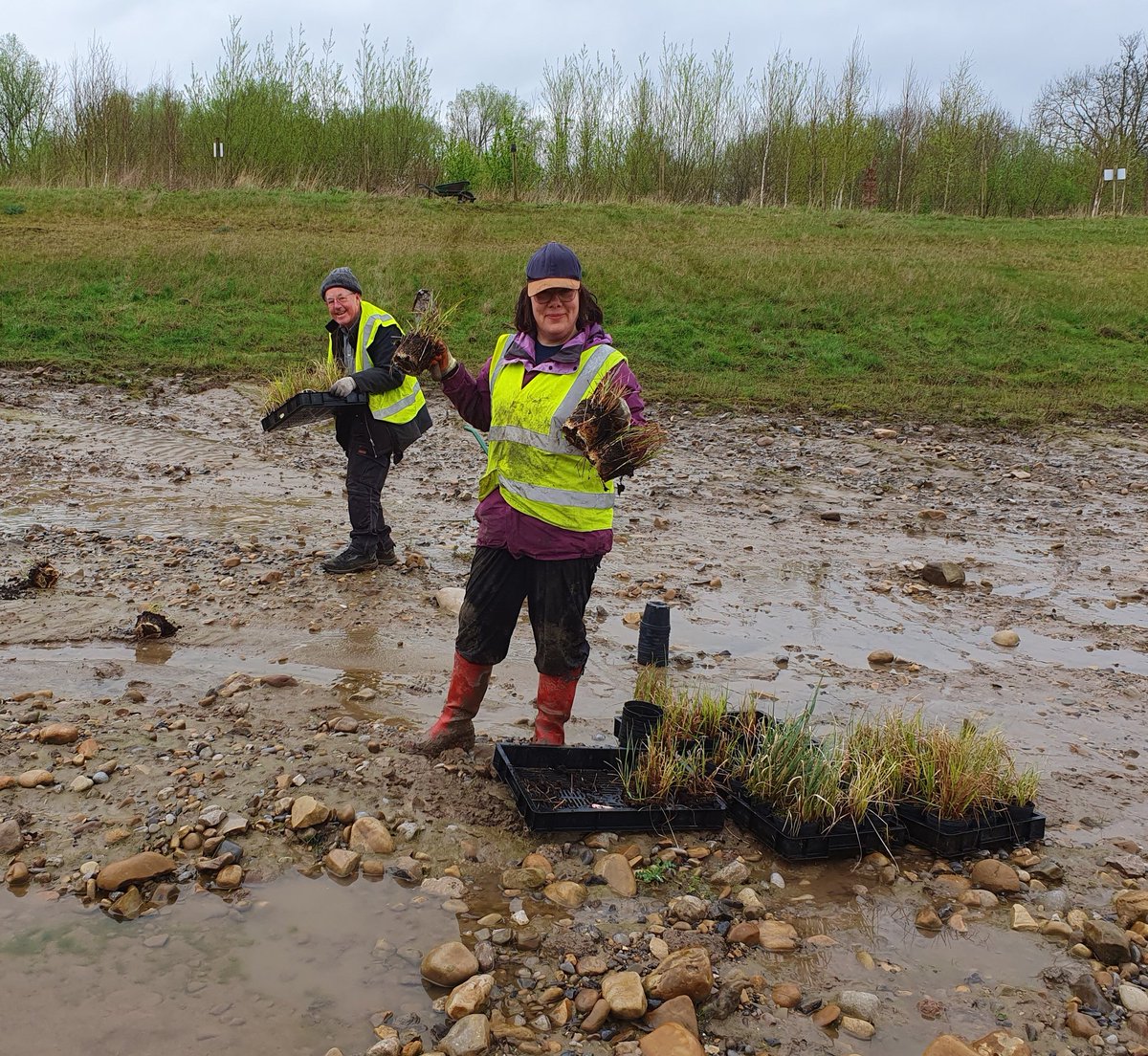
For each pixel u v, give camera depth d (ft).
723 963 10.11
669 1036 8.81
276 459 34.96
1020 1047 8.91
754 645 19.97
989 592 24.04
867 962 10.25
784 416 45.62
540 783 13.19
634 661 18.66
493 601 13.44
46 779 12.57
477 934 10.27
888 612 22.36
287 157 123.24
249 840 11.68
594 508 12.87
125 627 18.60
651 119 133.28
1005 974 10.21
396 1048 8.59
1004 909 11.44
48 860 11.09
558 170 132.36
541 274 12.18
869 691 17.84
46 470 31.71
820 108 142.92
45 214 81.41
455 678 13.93
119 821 11.87
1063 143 167.94
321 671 17.12
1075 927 11.03
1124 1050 9.16
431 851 11.73
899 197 151.74
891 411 46.34
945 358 57.31
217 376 47.75
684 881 11.59
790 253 78.28
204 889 10.83
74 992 9.15
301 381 23.63
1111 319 64.23
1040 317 64.13
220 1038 8.69
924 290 67.10
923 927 10.96
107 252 66.90
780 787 12.74
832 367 54.85
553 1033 9.08
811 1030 9.25
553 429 12.52
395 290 62.90
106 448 35.19
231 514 27.68
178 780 12.82
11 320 53.67
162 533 25.34
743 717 14.43
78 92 116.78
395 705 15.87
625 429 11.73
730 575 24.53
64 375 46.06
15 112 137.08
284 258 67.21
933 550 27.66
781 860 12.17
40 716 14.40
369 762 13.48
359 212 90.74
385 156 129.39
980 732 16.12
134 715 14.69
